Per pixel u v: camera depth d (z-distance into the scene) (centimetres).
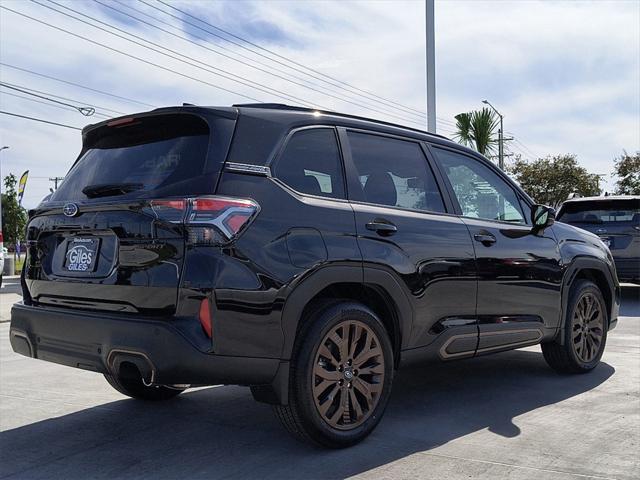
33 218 391
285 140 353
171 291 305
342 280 347
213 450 355
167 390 462
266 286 315
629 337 741
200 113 335
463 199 454
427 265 395
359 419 361
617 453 347
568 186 4062
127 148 366
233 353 306
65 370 584
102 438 379
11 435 385
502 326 450
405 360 389
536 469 323
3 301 1398
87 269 344
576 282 539
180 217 305
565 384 512
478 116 1523
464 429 393
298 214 337
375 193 391
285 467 328
